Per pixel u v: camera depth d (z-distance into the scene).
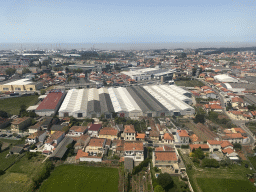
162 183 77.94
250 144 115.88
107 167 92.06
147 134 123.94
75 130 122.44
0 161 94.94
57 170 89.31
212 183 82.19
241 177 86.25
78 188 78.31
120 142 108.88
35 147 108.62
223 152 103.44
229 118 155.38
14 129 128.88
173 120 149.25
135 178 85.25
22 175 85.25
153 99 183.00
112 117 152.88
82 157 95.62
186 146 111.12
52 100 173.88
